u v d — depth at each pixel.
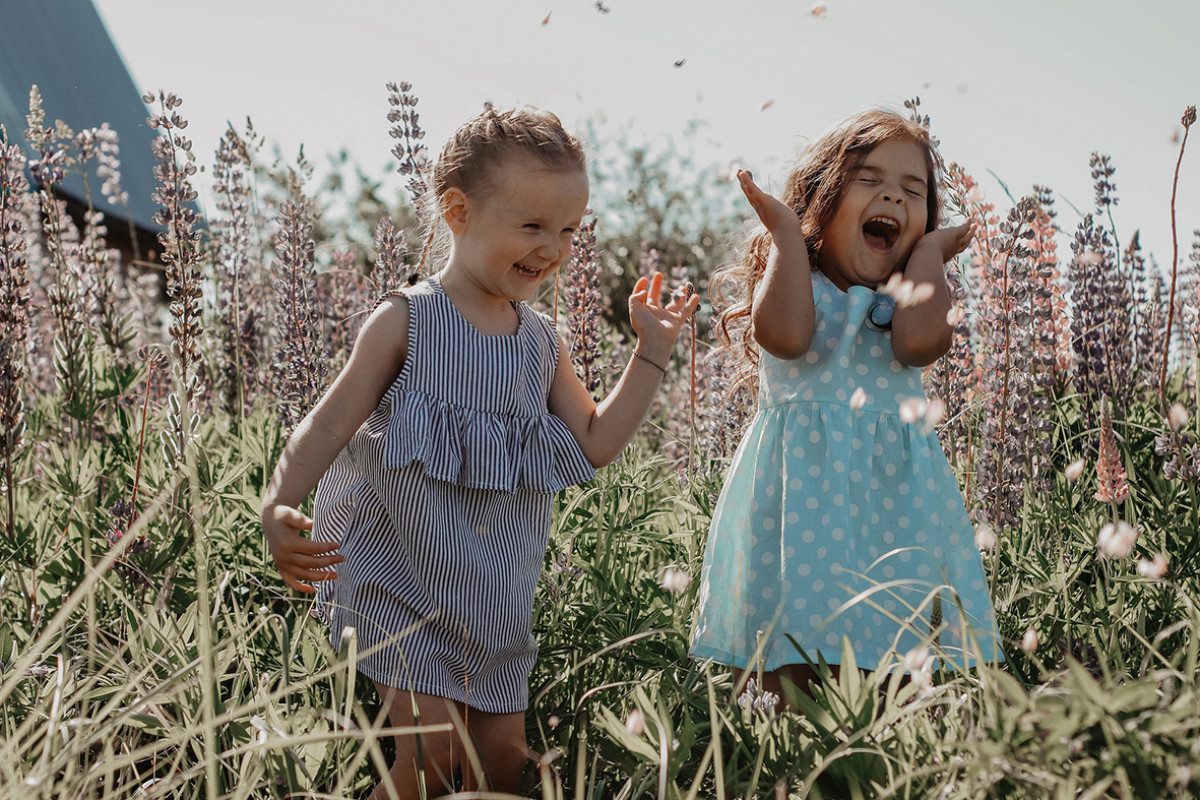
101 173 5.32
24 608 3.02
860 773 1.92
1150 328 4.80
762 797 2.06
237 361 4.87
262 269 5.65
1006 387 3.26
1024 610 3.09
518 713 2.58
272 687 2.68
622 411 2.79
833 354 2.96
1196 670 2.13
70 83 17.50
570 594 3.21
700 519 3.63
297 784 2.13
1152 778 1.64
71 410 3.92
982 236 3.44
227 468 3.72
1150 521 3.41
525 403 2.72
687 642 2.98
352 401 2.54
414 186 3.61
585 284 3.92
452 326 2.64
